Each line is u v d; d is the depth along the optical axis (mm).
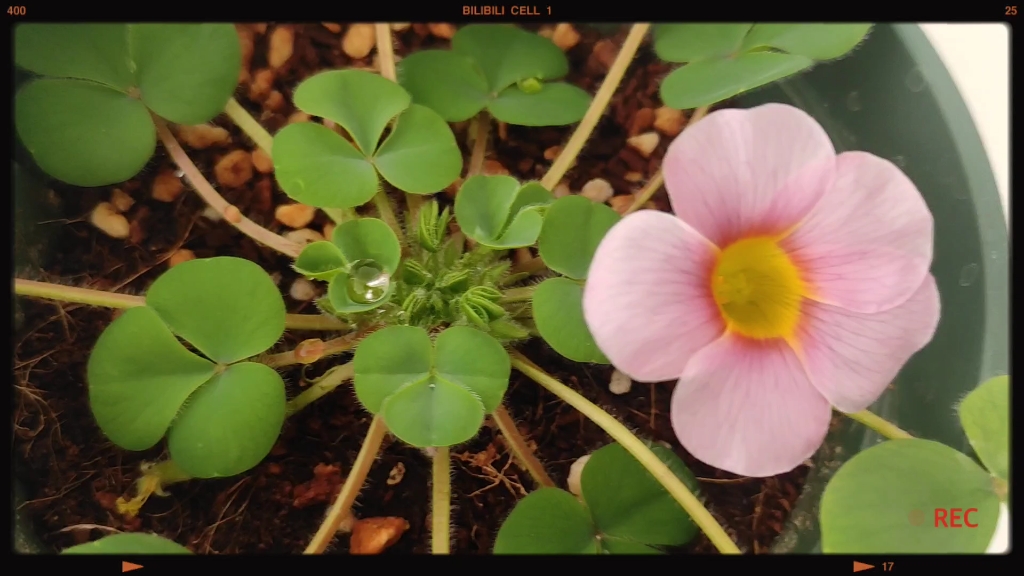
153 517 187
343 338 188
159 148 202
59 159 185
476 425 169
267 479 192
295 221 203
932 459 172
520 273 197
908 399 195
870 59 199
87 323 193
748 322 168
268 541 189
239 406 176
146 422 176
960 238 192
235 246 201
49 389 189
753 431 162
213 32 190
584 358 176
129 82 189
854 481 171
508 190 181
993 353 186
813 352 167
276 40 209
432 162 185
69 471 187
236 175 203
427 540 191
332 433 195
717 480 197
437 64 198
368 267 176
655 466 175
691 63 197
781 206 163
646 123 213
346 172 181
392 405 169
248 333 178
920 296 166
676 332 157
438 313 185
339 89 184
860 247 164
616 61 202
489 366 173
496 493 195
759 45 194
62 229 196
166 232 200
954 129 192
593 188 210
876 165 162
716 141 160
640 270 156
